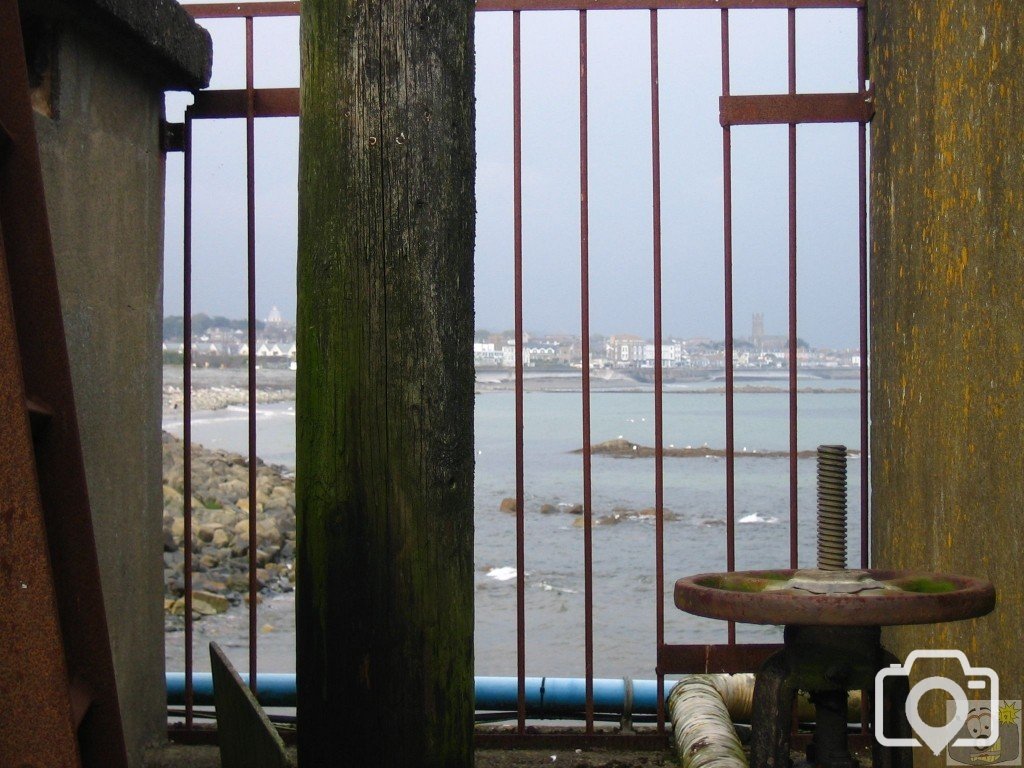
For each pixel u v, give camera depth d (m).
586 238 3.75
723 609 1.98
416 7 2.45
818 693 2.18
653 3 3.77
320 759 2.47
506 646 7.96
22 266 2.32
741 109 3.81
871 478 3.95
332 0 2.45
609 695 4.22
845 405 78.56
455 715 2.49
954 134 3.05
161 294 3.94
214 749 3.79
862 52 3.84
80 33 3.28
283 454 36.53
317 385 2.46
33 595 2.05
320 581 2.46
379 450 2.43
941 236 3.16
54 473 2.33
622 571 11.41
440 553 2.46
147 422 3.79
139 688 3.71
